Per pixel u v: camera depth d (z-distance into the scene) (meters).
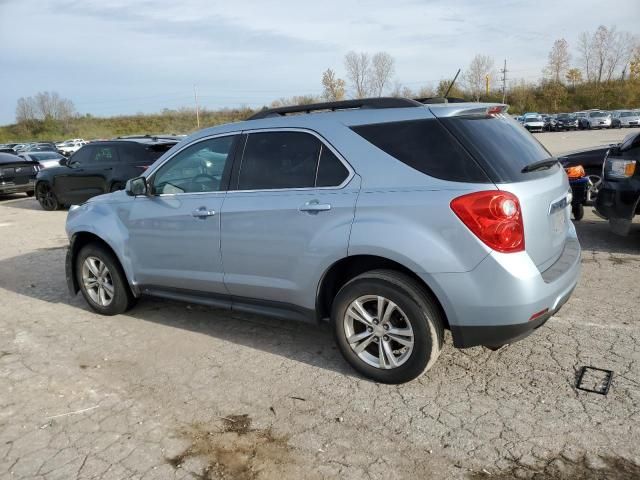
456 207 3.07
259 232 3.83
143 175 4.61
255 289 3.97
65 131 79.75
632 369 3.59
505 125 3.61
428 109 3.36
